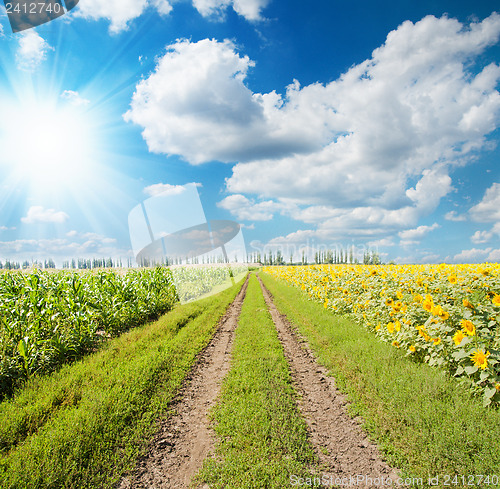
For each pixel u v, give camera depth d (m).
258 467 3.34
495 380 4.15
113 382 5.42
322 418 4.43
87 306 8.61
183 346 7.78
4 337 6.15
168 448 3.86
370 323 8.15
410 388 4.68
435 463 3.31
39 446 3.59
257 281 32.84
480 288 7.16
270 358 6.77
